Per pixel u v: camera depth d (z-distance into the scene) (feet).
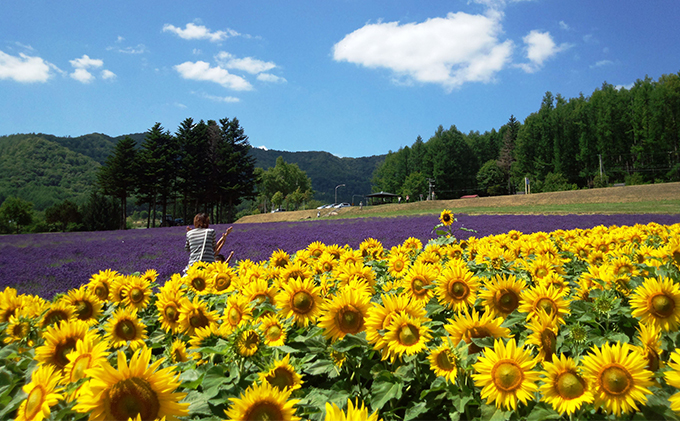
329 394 5.18
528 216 83.87
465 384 4.99
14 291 8.47
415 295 8.00
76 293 8.01
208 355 6.04
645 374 4.03
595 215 82.38
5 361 6.37
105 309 10.20
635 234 16.97
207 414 4.67
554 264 10.65
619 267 8.70
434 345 5.73
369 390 5.41
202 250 18.07
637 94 311.27
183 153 250.57
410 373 5.49
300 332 6.54
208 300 9.34
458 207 169.78
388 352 5.30
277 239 47.32
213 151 268.62
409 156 447.83
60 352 5.25
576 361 4.59
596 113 335.67
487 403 4.41
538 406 4.50
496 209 127.54
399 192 426.51
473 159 409.08
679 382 3.68
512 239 18.19
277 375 4.98
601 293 7.66
